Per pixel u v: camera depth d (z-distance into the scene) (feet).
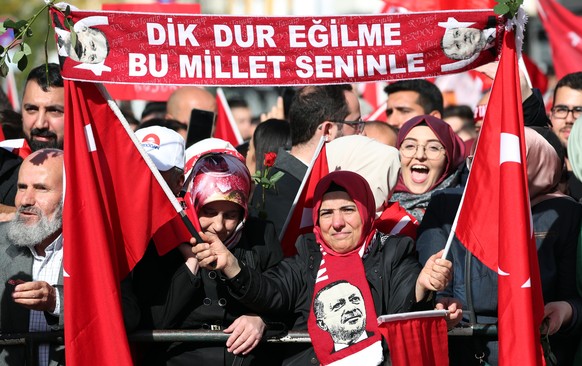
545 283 64.34
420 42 62.23
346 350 59.00
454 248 65.21
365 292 59.62
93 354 57.77
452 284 64.85
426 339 58.75
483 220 61.26
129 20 59.98
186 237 61.05
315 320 59.93
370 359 58.59
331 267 60.70
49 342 60.95
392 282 60.13
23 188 62.18
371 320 59.11
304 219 69.46
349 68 62.08
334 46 61.93
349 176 60.85
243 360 60.70
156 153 62.03
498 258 60.18
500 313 59.26
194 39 60.90
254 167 92.94
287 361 61.67
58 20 59.11
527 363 58.39
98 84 60.08
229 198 59.93
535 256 60.39
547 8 116.78
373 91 133.18
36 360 60.08
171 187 62.75
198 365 60.34
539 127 77.61
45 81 83.76
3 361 61.52
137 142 60.03
